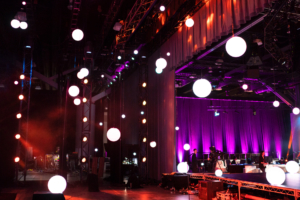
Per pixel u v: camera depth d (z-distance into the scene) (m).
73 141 19.86
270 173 5.50
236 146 20.86
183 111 19.69
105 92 20.89
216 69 14.34
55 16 12.23
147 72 14.27
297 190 5.24
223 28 7.57
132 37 14.06
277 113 21.78
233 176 7.79
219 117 20.53
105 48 15.98
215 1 8.04
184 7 9.69
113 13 12.23
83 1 10.88
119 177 11.25
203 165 17.05
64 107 10.85
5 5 11.09
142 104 14.09
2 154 12.39
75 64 17.44
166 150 11.59
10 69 13.55
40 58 17.02
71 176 14.88
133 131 16.41
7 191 9.82
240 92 18.42
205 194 7.81
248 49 11.57
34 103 22.30
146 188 10.56
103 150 24.64
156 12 11.14
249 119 21.23
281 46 12.20
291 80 12.49
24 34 12.97
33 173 16.27
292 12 7.74
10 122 12.84
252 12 6.56
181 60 10.19
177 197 8.46
